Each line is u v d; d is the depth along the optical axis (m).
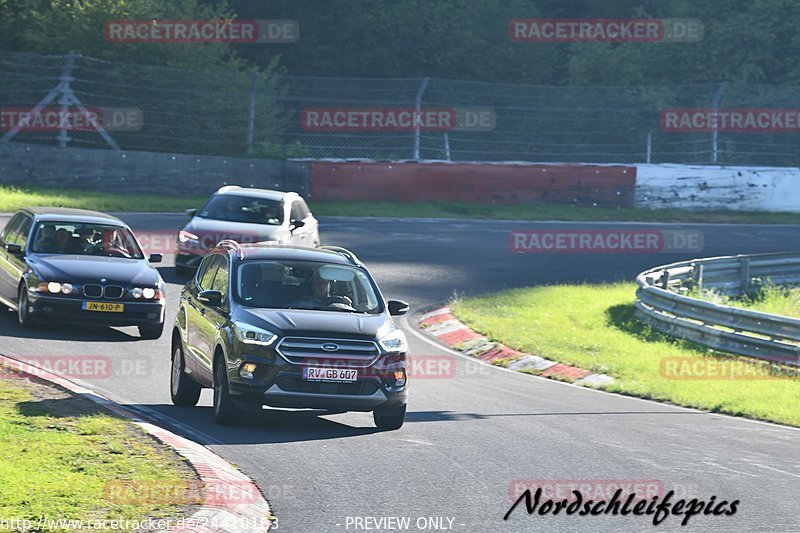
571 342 57.53
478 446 33.00
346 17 165.00
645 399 45.81
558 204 117.56
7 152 102.44
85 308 47.59
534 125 144.50
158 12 129.12
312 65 162.00
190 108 121.69
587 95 148.62
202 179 108.44
